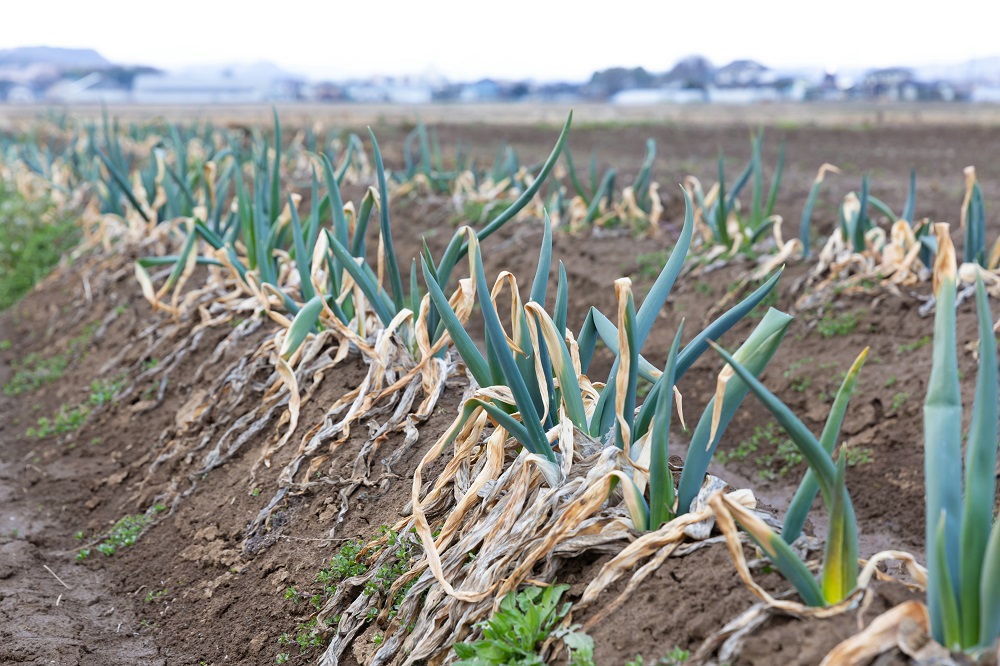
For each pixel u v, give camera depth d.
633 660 2.45
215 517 4.25
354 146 14.03
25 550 4.52
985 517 2.06
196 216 6.91
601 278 8.14
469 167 13.38
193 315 6.15
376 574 3.33
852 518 2.29
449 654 2.80
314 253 4.88
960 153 20.97
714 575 2.54
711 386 6.56
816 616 2.27
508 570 2.90
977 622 2.06
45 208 11.59
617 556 2.68
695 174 16.48
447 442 3.11
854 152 21.52
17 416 6.61
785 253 7.21
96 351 6.92
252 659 3.46
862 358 2.46
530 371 3.33
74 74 105.31
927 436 2.23
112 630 3.84
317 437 4.14
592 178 9.99
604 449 2.93
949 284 2.29
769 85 77.75
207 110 43.81
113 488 5.05
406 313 4.29
